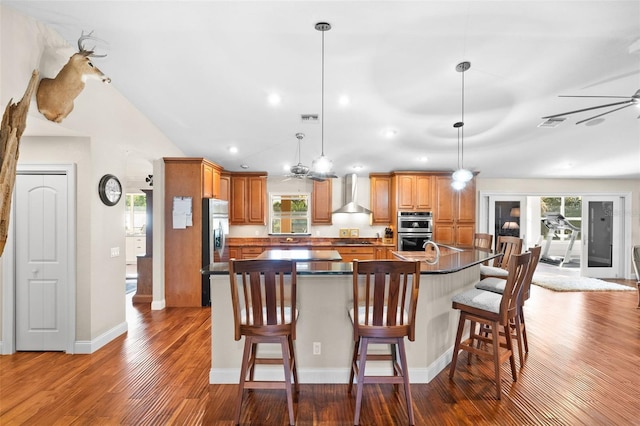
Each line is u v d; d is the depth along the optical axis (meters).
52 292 3.36
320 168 3.49
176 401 2.47
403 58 3.07
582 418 2.26
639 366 3.01
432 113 4.17
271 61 3.13
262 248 6.30
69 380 2.77
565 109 4.09
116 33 2.73
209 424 2.21
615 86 3.55
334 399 2.51
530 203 9.36
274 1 2.36
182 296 4.95
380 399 2.51
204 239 4.96
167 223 4.94
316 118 4.30
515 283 2.63
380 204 6.55
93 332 3.38
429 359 2.81
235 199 6.44
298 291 2.79
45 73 2.61
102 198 3.49
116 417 2.27
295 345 2.78
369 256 6.27
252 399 2.51
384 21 2.57
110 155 3.62
